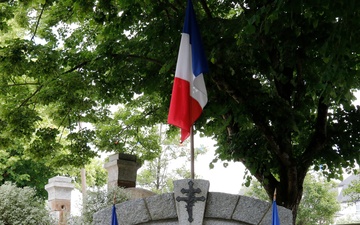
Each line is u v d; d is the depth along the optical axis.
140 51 15.14
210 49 12.30
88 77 15.58
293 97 14.72
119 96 16.86
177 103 9.95
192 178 9.91
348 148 14.94
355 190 32.53
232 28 11.91
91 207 13.35
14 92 16.72
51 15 16.39
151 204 9.86
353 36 9.10
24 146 26.62
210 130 15.51
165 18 13.77
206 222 9.81
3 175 29.38
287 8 9.48
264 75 15.27
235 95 13.27
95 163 32.22
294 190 14.33
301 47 12.52
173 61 12.83
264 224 9.76
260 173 15.00
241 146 14.48
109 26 14.27
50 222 13.38
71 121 18.80
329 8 8.95
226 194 9.85
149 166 33.12
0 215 12.65
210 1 15.24
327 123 15.12
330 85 10.70
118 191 13.86
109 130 21.16
